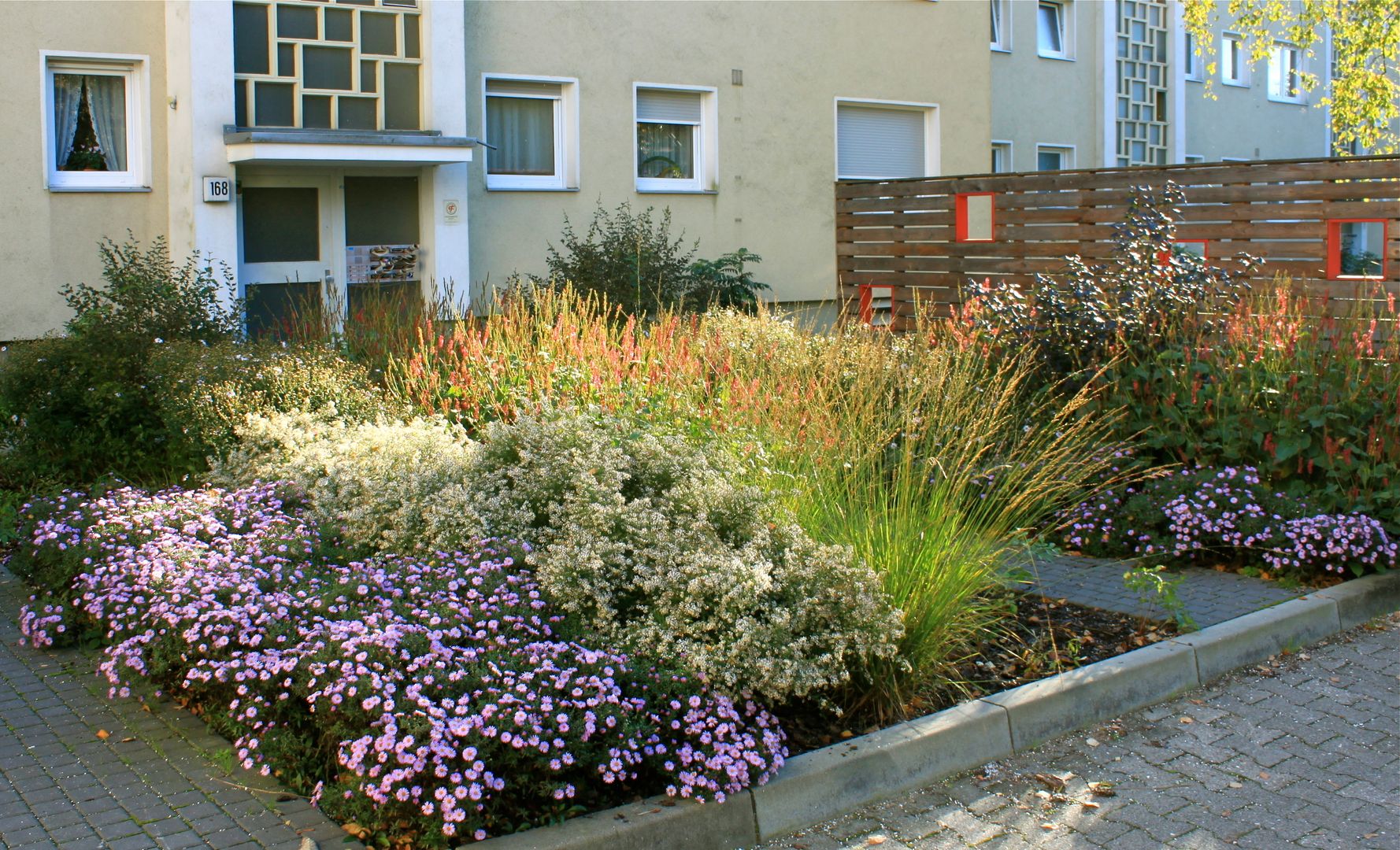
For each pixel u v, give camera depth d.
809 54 16.98
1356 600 6.40
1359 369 7.38
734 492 5.19
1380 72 25.31
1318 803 4.39
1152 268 8.48
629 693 4.27
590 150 15.13
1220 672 5.64
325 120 13.01
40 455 7.95
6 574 6.62
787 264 17.02
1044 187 12.83
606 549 4.84
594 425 6.31
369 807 3.86
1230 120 27.34
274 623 4.49
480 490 5.69
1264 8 25.02
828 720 4.75
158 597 4.79
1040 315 8.27
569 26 14.81
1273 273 10.94
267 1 12.52
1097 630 5.86
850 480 5.78
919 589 5.05
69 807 4.08
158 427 7.93
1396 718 5.14
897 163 18.48
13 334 11.75
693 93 16.16
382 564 5.21
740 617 4.49
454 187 13.90
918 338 8.05
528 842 3.75
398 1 13.29
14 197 11.66
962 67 18.80
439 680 4.04
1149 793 4.46
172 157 12.31
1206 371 7.79
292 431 6.89
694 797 4.05
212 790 4.20
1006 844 4.09
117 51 12.06
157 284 9.23
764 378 7.55
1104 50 23.86
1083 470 7.29
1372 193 10.32
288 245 13.13
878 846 4.07
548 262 14.05
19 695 5.04
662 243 13.93
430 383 8.03
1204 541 7.09
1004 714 4.80
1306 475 7.34
